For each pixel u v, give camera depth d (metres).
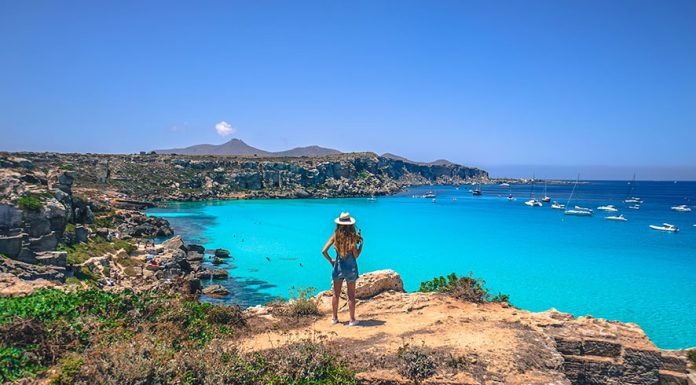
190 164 165.75
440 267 47.16
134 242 53.81
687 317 30.81
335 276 10.28
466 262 49.59
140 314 9.09
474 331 9.59
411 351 7.95
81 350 7.30
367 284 12.91
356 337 9.30
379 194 195.38
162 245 51.31
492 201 171.88
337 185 188.00
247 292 37.16
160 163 160.62
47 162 126.94
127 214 73.75
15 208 28.05
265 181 173.75
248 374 7.22
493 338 9.15
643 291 37.38
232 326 10.00
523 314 11.27
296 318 11.04
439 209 129.62
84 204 48.81
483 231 77.94
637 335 10.17
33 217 28.84
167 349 7.38
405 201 164.62
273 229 78.50
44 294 9.22
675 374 9.69
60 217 33.31
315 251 56.53
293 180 178.12
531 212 120.38
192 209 115.25
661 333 28.00
